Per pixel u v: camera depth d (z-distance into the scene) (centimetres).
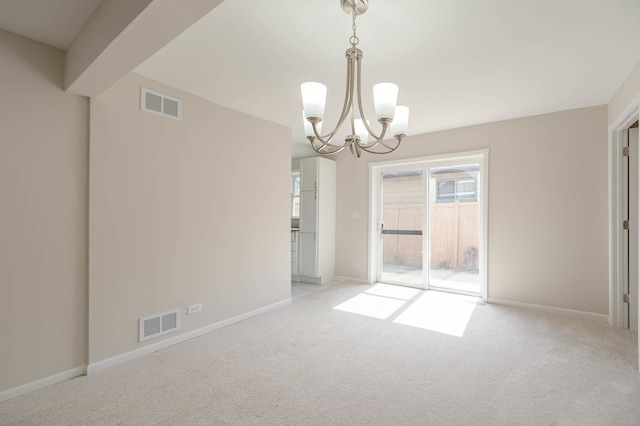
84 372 224
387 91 166
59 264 213
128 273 246
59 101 213
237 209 333
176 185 278
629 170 309
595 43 213
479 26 194
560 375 221
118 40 153
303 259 518
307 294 440
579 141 344
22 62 198
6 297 193
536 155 368
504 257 388
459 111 353
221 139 318
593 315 336
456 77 264
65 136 216
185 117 286
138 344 252
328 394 199
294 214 614
